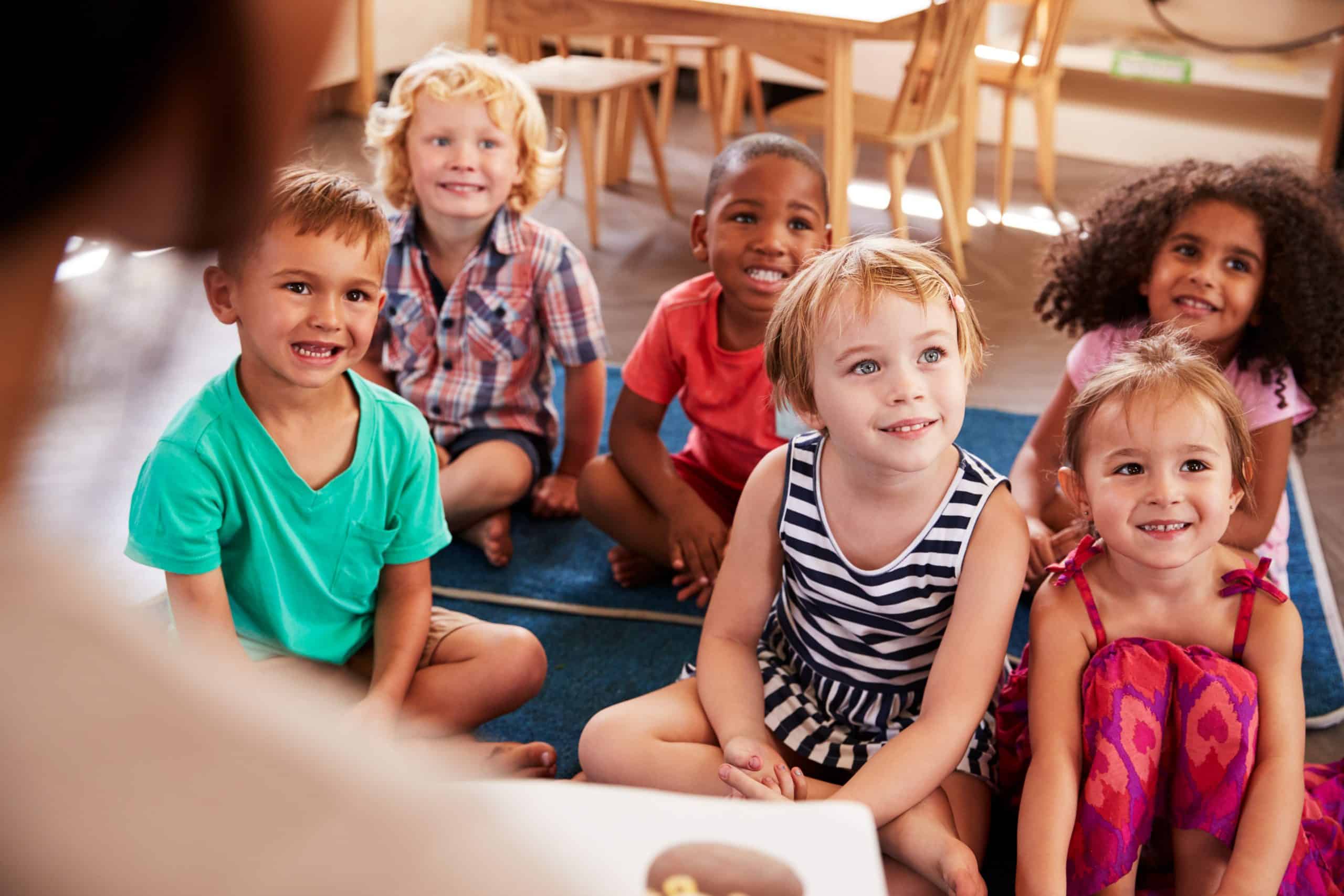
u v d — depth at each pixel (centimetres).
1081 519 144
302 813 22
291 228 104
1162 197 156
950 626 110
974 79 297
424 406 179
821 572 114
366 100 350
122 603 24
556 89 286
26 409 22
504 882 23
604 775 114
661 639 152
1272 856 99
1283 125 352
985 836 112
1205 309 150
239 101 22
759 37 231
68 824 21
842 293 102
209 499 110
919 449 102
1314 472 202
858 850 38
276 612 118
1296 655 109
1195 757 103
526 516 182
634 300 264
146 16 20
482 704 125
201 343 167
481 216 167
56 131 21
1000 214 327
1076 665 111
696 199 334
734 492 171
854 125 270
